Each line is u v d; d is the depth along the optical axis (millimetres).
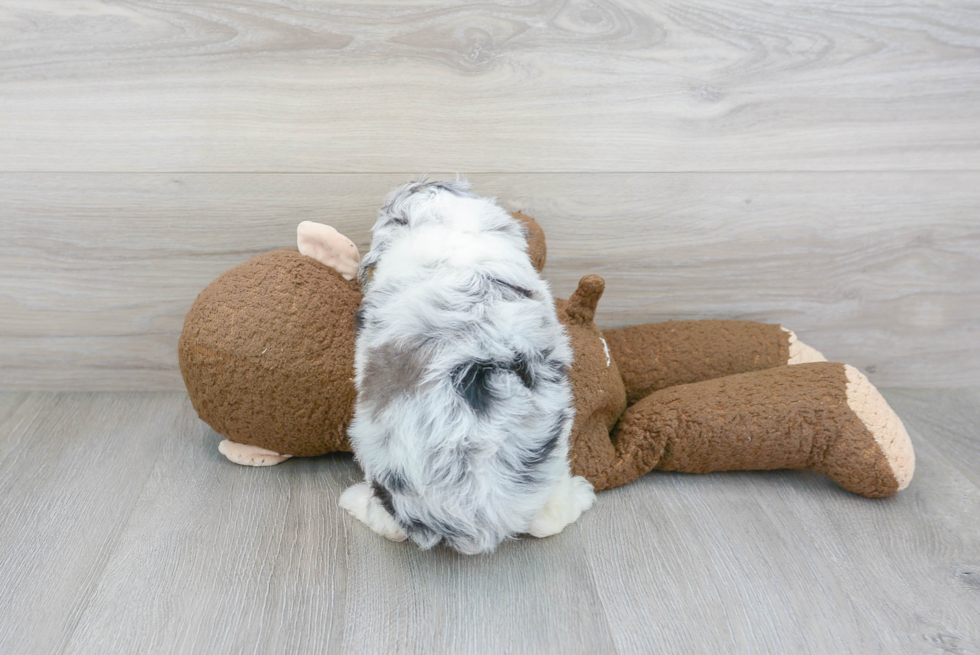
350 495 949
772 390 1018
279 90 1065
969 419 1250
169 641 742
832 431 983
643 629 771
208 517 934
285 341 936
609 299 1255
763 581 846
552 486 836
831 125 1146
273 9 1020
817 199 1194
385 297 837
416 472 764
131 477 1017
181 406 1225
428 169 1134
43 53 1023
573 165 1146
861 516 975
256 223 1149
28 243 1136
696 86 1106
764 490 1030
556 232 1192
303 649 736
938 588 841
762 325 1219
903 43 1099
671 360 1175
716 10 1064
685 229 1203
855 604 813
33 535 890
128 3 1006
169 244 1155
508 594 816
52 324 1201
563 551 889
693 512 973
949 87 1128
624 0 1050
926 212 1209
